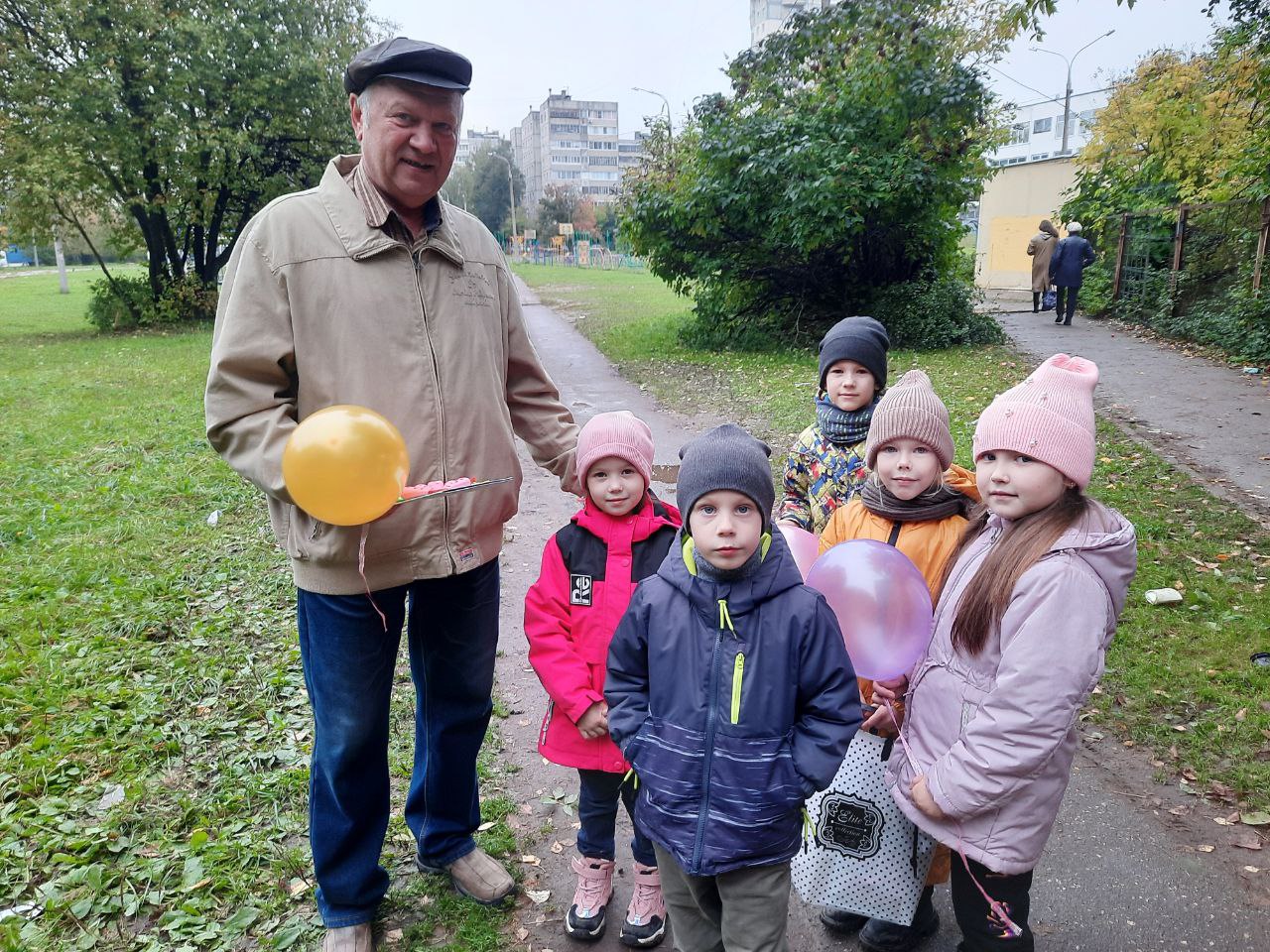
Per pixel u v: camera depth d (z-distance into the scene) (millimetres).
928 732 2076
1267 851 2811
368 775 2361
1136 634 4160
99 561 5488
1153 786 3158
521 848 2924
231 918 2570
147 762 3402
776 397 10250
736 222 14000
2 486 7262
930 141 13148
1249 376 9891
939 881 2387
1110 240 16531
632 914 2504
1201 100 15281
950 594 2121
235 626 4637
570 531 2455
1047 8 6902
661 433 8906
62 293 36438
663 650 1994
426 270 2209
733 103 14258
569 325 20109
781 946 1980
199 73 20391
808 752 1909
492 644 2561
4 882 2721
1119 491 6164
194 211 21484
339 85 22781
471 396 2268
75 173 19703
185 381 13047
